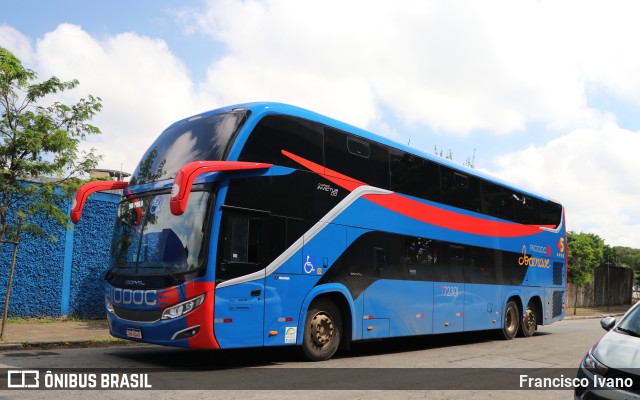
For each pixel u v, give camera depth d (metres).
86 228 16.72
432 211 13.55
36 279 15.64
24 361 9.59
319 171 10.67
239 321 9.01
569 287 38.25
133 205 9.99
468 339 16.64
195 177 8.42
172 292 8.78
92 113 12.41
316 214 10.48
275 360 10.52
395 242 12.24
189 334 8.65
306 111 10.72
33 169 11.59
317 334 10.47
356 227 11.29
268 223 9.62
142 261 9.34
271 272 9.55
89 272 16.70
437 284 13.45
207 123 9.95
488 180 16.06
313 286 10.26
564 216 20.41
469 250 14.81
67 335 13.26
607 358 6.26
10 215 13.94
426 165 13.59
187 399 6.85
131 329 9.31
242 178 9.34
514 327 16.83
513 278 16.70
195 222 8.91
